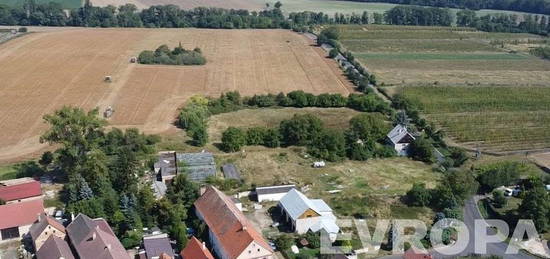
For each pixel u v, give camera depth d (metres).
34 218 118.50
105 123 151.62
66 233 113.62
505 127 196.25
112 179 134.75
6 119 189.38
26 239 117.50
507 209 135.62
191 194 129.62
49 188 139.88
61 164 144.75
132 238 115.56
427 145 166.00
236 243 106.06
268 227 125.00
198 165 150.62
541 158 169.38
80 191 126.88
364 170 157.75
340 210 132.75
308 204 123.31
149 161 151.75
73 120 142.75
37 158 158.75
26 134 177.00
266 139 173.00
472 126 196.00
